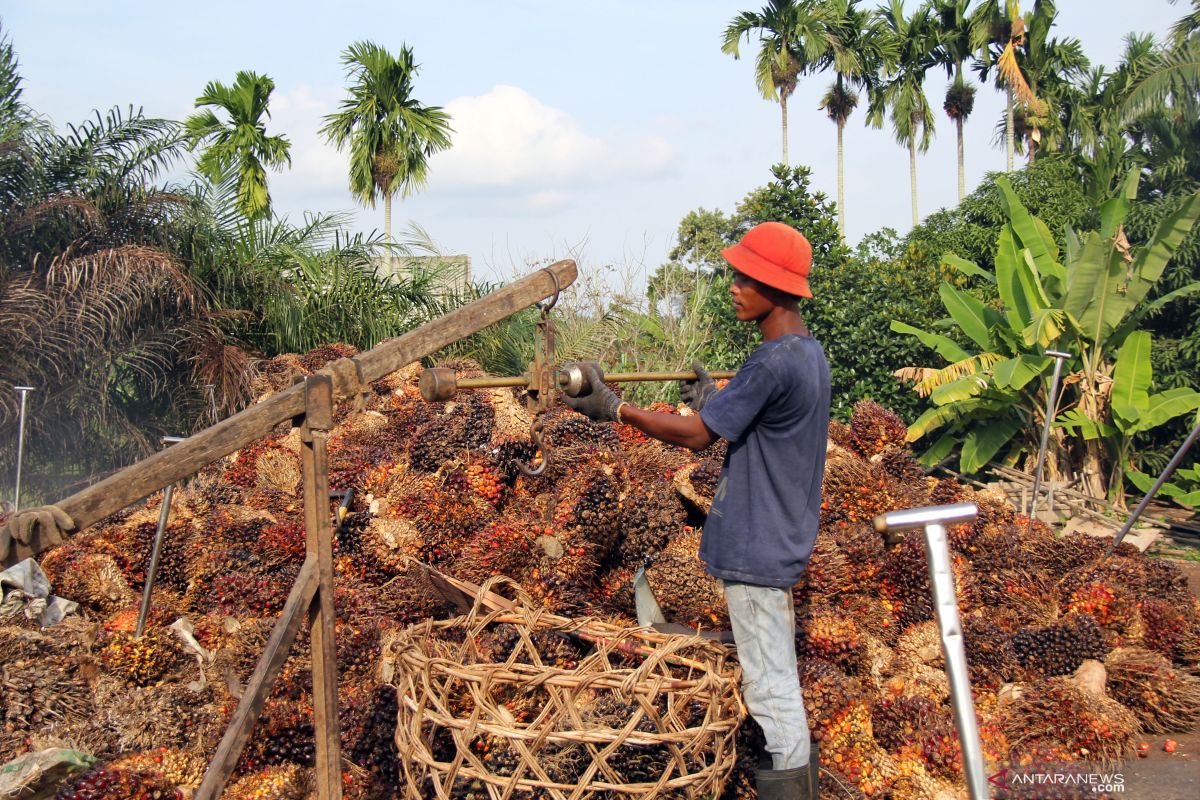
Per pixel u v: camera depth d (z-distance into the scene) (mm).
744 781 3719
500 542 5152
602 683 3326
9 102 11891
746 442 3434
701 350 14859
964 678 2148
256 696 2908
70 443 11180
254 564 5668
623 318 14602
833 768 4047
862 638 4719
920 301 16219
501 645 4047
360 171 24141
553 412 6684
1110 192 18016
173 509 6492
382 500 5867
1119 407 12789
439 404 7738
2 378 10258
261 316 13227
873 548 5258
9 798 3637
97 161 12172
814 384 3387
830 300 16141
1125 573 6160
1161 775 4262
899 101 39469
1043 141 35281
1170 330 15773
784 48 36656
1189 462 14117
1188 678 5156
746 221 38188
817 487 3486
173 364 12125
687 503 5676
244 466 7125
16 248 11320
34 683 4234
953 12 37438
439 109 24547
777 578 3369
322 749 3188
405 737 3486
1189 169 18016
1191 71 16234
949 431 14578
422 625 3865
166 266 11336
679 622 4711
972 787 2100
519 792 3514
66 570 5480
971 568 5727
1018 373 12875
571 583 5031
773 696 3391
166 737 4168
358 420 7938
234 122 23922
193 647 4867
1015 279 13703
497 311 3488
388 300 14070
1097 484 13422
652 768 3561
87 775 3629
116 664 4562
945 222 20219
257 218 14789
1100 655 5031
